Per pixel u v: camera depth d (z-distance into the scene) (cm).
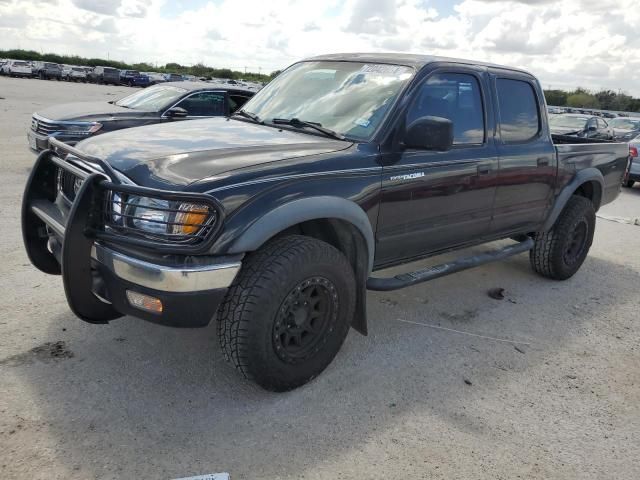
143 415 291
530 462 281
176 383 322
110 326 381
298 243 303
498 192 444
